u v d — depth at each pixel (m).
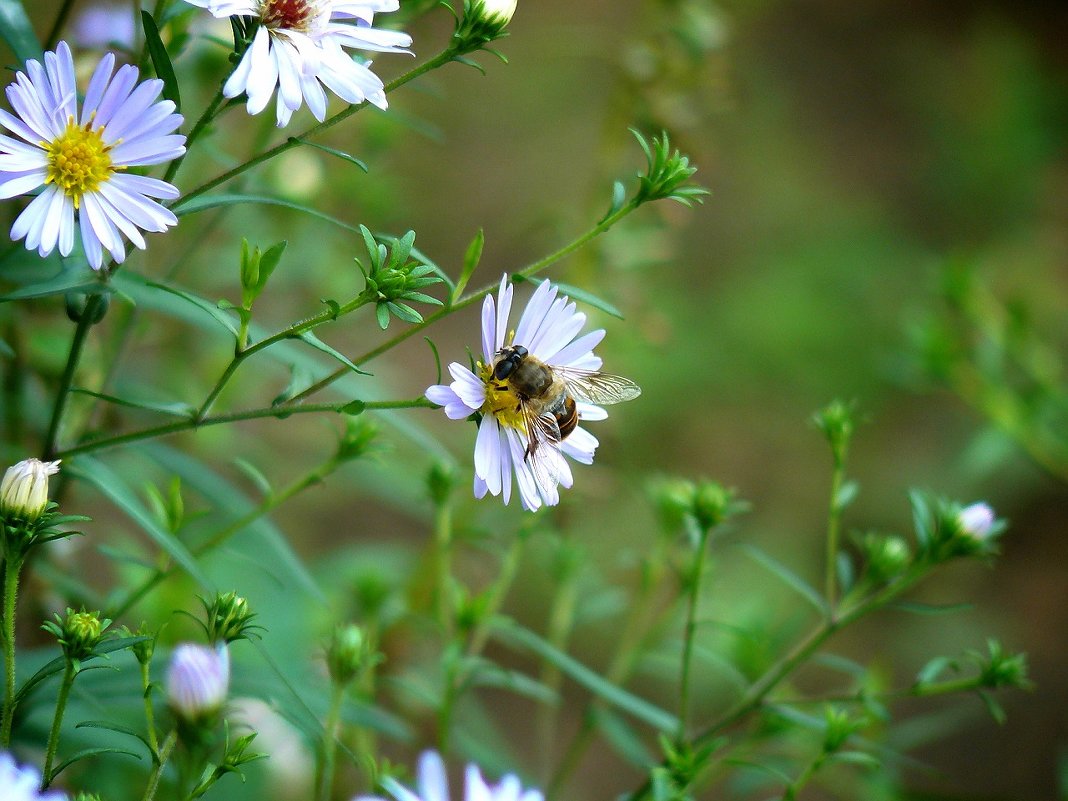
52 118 0.39
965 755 0.80
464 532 0.49
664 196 0.41
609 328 0.62
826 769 0.51
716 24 0.62
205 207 0.39
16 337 0.48
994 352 0.68
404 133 0.70
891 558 0.46
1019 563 0.92
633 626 0.50
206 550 0.44
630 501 0.75
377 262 0.39
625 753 0.48
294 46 0.39
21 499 0.38
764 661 0.50
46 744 0.42
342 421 0.66
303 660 0.51
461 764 0.52
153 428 0.41
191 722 0.37
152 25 0.39
